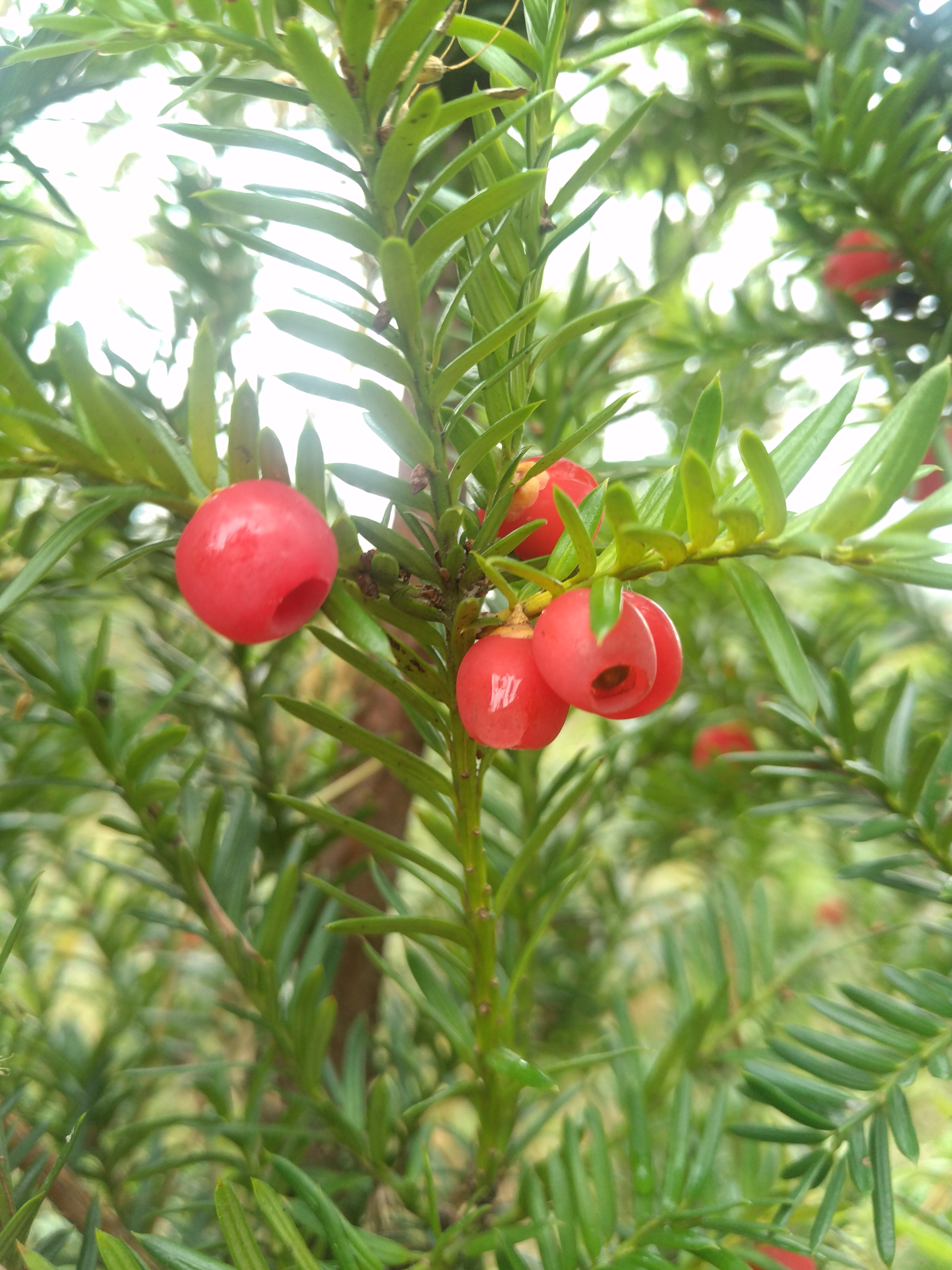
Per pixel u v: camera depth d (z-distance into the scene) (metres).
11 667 0.11
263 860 0.15
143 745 0.10
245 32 0.07
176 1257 0.08
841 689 0.12
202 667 0.16
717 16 0.19
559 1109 0.12
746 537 0.07
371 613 0.08
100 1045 0.14
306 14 0.13
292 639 0.15
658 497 0.09
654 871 0.22
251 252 0.16
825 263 0.18
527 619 0.08
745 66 0.20
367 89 0.06
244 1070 0.16
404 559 0.08
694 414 0.08
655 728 0.19
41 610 0.17
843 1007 0.10
